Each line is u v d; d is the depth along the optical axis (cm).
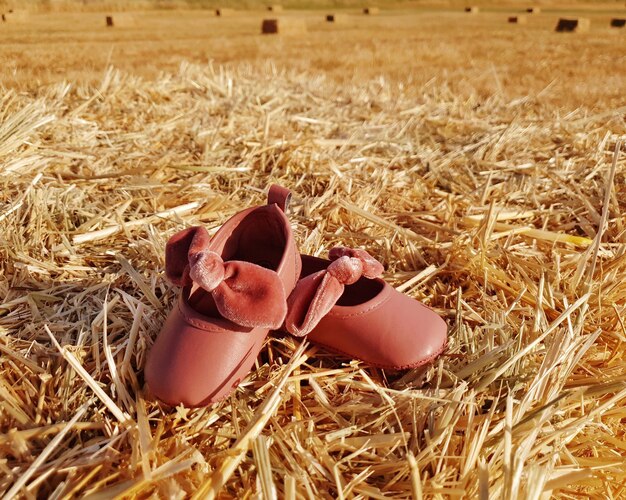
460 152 64
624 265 40
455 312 35
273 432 26
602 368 31
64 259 40
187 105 78
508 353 30
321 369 30
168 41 217
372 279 32
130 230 44
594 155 61
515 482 22
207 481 23
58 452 25
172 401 26
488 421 25
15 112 63
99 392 26
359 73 127
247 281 26
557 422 27
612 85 116
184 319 27
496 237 44
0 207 44
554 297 36
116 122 69
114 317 33
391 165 61
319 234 44
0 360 29
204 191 52
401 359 28
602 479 25
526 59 163
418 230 47
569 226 48
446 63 152
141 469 24
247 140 65
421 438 26
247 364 27
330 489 24
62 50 176
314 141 65
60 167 54
